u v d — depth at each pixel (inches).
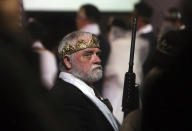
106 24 510.3
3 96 100.2
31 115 100.6
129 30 379.9
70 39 214.4
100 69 214.5
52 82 360.5
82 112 201.0
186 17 117.3
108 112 206.8
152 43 374.9
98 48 215.6
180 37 119.3
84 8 381.1
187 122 117.4
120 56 360.2
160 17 496.4
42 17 503.2
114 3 517.7
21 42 102.7
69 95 203.9
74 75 212.4
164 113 119.0
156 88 119.6
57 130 102.0
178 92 117.3
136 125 185.9
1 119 100.3
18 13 103.7
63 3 510.0
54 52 432.8
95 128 201.5
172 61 118.6
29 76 101.6
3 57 100.4
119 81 356.8
